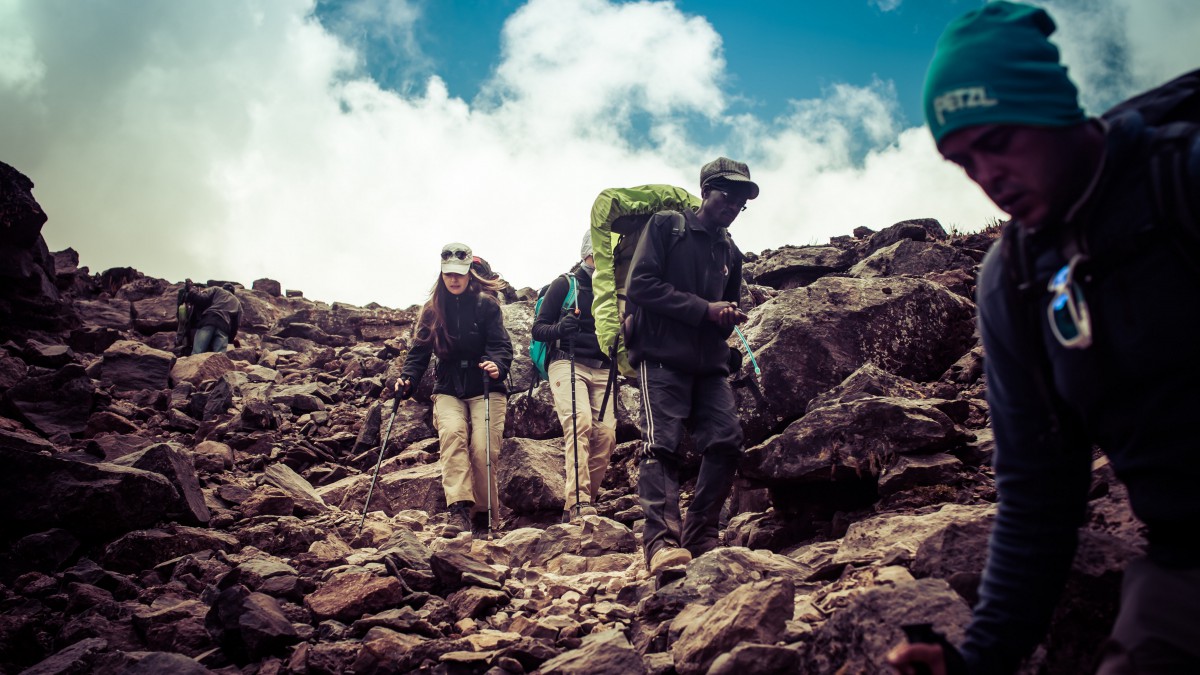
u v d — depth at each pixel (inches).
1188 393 52.3
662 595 148.6
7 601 174.4
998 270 61.5
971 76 54.6
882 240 437.4
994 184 56.4
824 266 439.2
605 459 263.6
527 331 393.1
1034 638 65.9
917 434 180.4
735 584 146.9
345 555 201.2
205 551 208.7
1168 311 51.4
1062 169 54.3
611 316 193.0
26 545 197.3
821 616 126.2
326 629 154.9
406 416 372.8
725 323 172.7
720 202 178.5
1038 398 62.6
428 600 167.0
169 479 230.5
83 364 443.5
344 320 647.8
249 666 145.9
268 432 368.5
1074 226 54.7
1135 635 54.0
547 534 220.5
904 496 173.9
